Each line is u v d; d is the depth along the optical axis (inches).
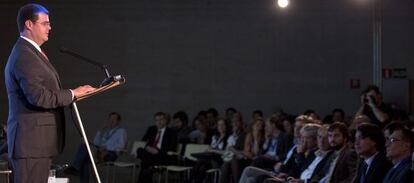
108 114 410.0
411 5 383.6
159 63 408.5
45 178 108.8
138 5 409.4
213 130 361.1
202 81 405.7
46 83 106.2
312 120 254.5
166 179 335.6
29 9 108.3
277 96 399.2
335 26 394.9
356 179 180.4
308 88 397.1
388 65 384.5
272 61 399.9
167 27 407.8
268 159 288.2
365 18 391.9
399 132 156.0
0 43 407.2
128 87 409.1
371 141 171.6
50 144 108.2
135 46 408.5
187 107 406.9
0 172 142.8
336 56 394.6
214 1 404.8
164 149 340.5
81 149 305.3
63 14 408.8
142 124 409.1
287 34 398.6
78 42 408.5
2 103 407.5
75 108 108.7
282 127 301.7
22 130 106.0
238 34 402.6
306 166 223.5
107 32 409.4
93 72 408.2
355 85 392.2
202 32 405.7
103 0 408.8
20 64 104.5
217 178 339.6
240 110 402.3
